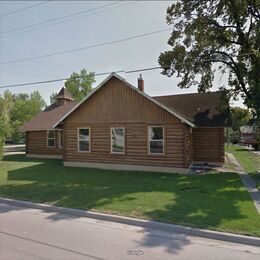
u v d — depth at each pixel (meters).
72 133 19.64
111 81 18.25
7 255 5.53
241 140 46.16
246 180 13.73
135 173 16.09
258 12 17.28
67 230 7.11
